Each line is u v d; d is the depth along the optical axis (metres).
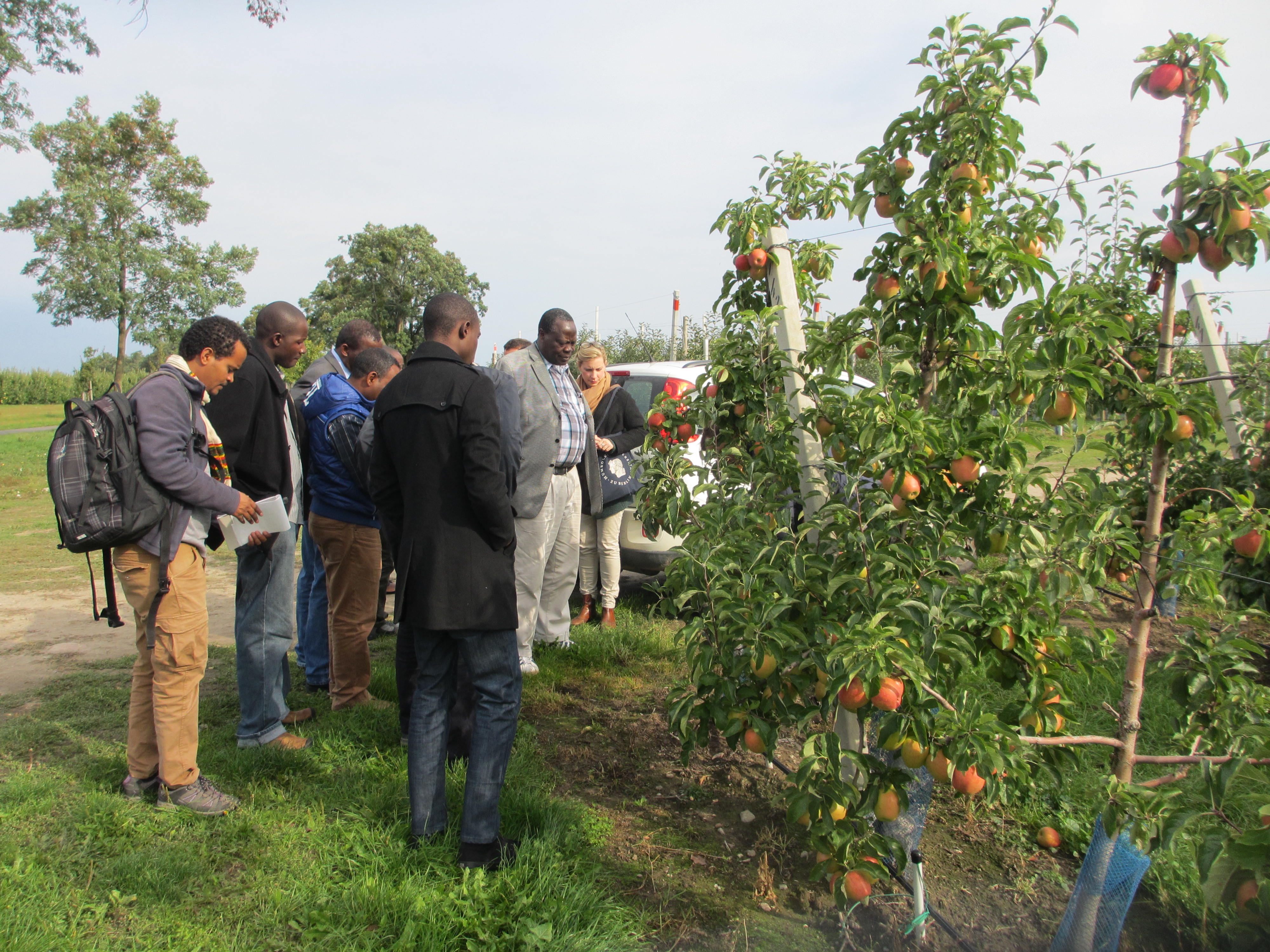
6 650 5.00
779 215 3.19
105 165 34.75
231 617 5.83
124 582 2.75
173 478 2.65
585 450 4.82
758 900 2.55
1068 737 2.36
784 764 3.46
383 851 2.67
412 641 3.46
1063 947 2.24
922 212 2.35
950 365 2.51
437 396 2.55
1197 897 2.45
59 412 49.06
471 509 2.58
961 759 1.96
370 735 3.56
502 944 2.25
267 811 2.89
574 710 4.05
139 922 2.29
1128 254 2.74
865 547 2.16
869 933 2.39
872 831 2.21
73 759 3.34
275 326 3.79
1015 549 2.18
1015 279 2.36
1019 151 2.50
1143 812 2.03
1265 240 1.96
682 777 3.37
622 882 2.64
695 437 3.19
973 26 2.31
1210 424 2.18
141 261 33.75
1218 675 2.23
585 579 5.35
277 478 3.35
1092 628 2.38
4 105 16.38
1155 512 2.29
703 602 2.49
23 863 2.49
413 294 44.88
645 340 22.23
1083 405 2.15
